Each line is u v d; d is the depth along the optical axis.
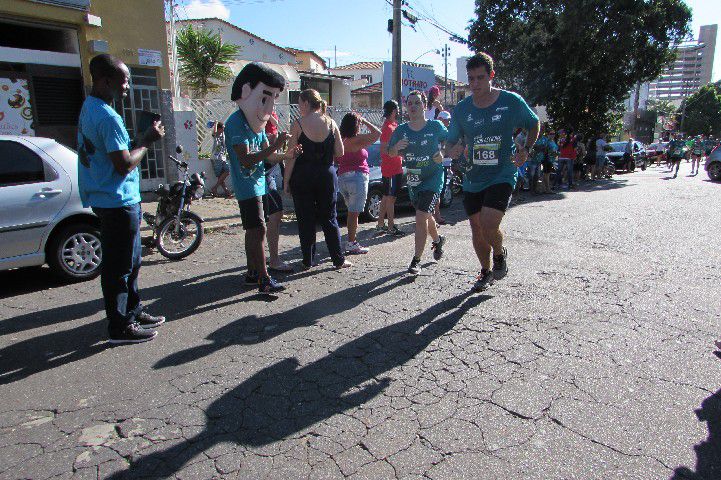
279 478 2.36
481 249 4.77
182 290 5.14
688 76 147.12
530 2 19.70
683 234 7.51
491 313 4.32
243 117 4.59
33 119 9.48
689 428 2.69
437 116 8.89
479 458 2.47
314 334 3.97
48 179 5.25
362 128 14.95
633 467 2.40
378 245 7.04
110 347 3.81
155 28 11.13
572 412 2.84
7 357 3.67
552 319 4.17
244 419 2.84
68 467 2.47
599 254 6.29
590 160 17.80
